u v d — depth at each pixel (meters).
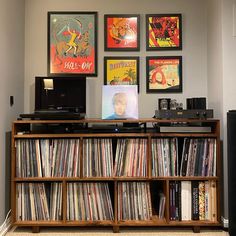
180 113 2.02
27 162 2.03
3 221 2.03
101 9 2.50
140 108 2.50
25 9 2.49
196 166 2.04
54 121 2.02
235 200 1.80
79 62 2.49
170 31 2.49
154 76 2.50
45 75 2.49
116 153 2.04
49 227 2.10
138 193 2.05
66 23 2.49
